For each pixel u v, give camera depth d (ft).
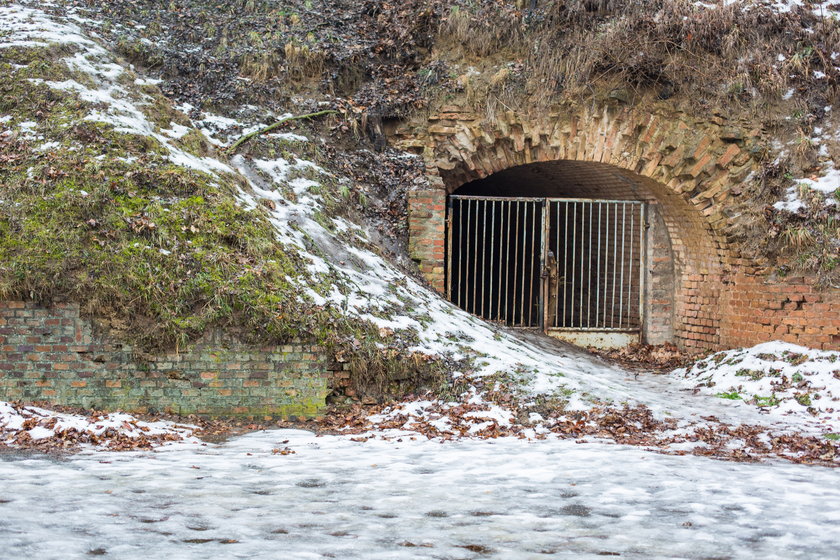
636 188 48.55
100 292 28.81
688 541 16.93
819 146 44.24
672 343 49.14
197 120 41.86
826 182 42.68
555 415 30.30
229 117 42.80
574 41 45.55
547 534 17.25
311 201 39.83
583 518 18.54
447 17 46.57
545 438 28.04
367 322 32.53
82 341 28.76
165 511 18.15
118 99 38.68
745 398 35.96
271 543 16.05
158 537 16.19
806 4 48.62
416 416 30.07
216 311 29.60
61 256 29.12
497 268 58.59
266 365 30.01
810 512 19.31
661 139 45.62
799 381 36.27
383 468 23.17
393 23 47.83
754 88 45.44
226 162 39.83
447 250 45.62
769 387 36.24
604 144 45.80
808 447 27.96
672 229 48.34
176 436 26.81
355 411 30.66
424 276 42.11
